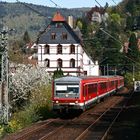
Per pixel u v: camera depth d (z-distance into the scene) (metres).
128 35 158.75
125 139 24.12
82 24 163.38
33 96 39.00
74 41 90.56
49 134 25.28
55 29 91.31
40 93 39.38
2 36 28.95
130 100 57.31
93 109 42.62
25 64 48.91
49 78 49.69
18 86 39.50
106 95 53.91
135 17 169.88
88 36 153.12
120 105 48.84
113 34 120.81
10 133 26.47
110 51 115.19
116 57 114.81
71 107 34.38
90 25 168.62
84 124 30.62
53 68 90.75
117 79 73.38
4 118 28.05
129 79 107.44
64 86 34.59
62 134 25.70
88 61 97.75
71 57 90.44
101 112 39.72
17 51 57.94
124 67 116.62
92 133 26.11
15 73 41.66
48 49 91.19
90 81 38.91
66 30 91.00
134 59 117.19
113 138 24.42
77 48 90.44
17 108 38.84
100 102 51.03
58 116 36.31
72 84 34.47
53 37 91.25
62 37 91.00
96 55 117.75
